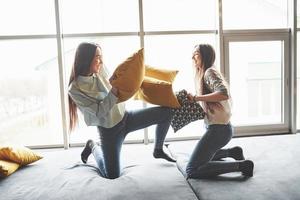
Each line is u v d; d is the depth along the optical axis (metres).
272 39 3.52
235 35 3.44
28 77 3.29
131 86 1.99
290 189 1.79
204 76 2.07
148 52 3.36
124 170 2.27
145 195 1.77
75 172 2.25
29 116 3.37
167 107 2.21
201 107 2.16
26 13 3.17
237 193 1.76
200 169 2.04
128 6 3.29
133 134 3.48
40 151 3.17
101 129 2.19
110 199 1.74
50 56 3.25
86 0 3.25
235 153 2.30
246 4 3.44
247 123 3.62
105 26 3.29
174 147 2.85
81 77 2.02
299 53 3.56
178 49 3.40
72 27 3.27
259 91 3.63
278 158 2.40
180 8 3.35
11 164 2.31
